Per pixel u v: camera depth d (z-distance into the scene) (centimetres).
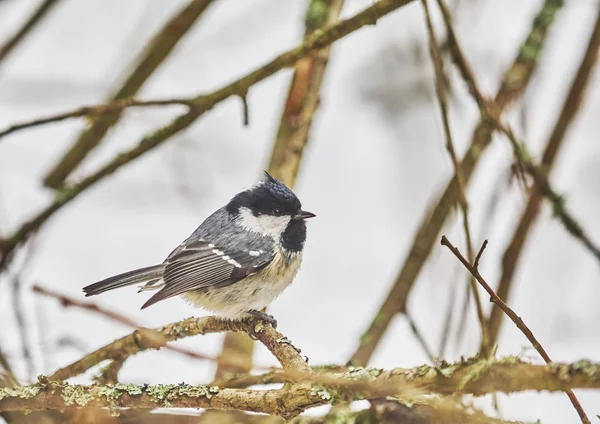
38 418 723
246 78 839
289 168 930
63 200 938
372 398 528
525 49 981
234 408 579
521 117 969
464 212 780
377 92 1334
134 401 606
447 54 1045
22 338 861
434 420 520
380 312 898
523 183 871
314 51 805
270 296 898
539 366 426
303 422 711
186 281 864
